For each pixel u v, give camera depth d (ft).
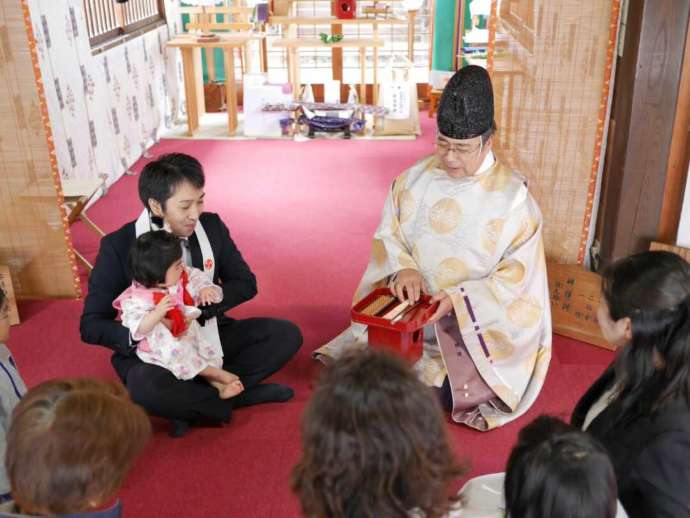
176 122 22.16
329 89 21.13
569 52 10.10
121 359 8.07
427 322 7.86
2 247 11.18
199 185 7.67
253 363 8.75
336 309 11.12
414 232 8.62
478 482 5.75
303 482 3.45
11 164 10.69
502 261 8.28
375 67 21.30
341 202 15.49
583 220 10.86
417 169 8.77
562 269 10.37
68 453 3.62
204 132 21.09
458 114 7.78
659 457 4.33
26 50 10.12
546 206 10.94
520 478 3.59
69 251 11.26
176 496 7.25
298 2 24.14
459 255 8.34
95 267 8.05
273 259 12.80
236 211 15.01
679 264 4.53
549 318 8.82
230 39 20.18
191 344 7.91
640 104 9.77
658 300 4.41
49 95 13.66
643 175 10.09
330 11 24.17
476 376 8.43
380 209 15.11
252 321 8.93
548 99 10.39
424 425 3.33
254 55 23.58
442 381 8.53
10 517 3.75
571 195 10.79
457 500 3.93
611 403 4.87
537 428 3.77
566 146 10.55
